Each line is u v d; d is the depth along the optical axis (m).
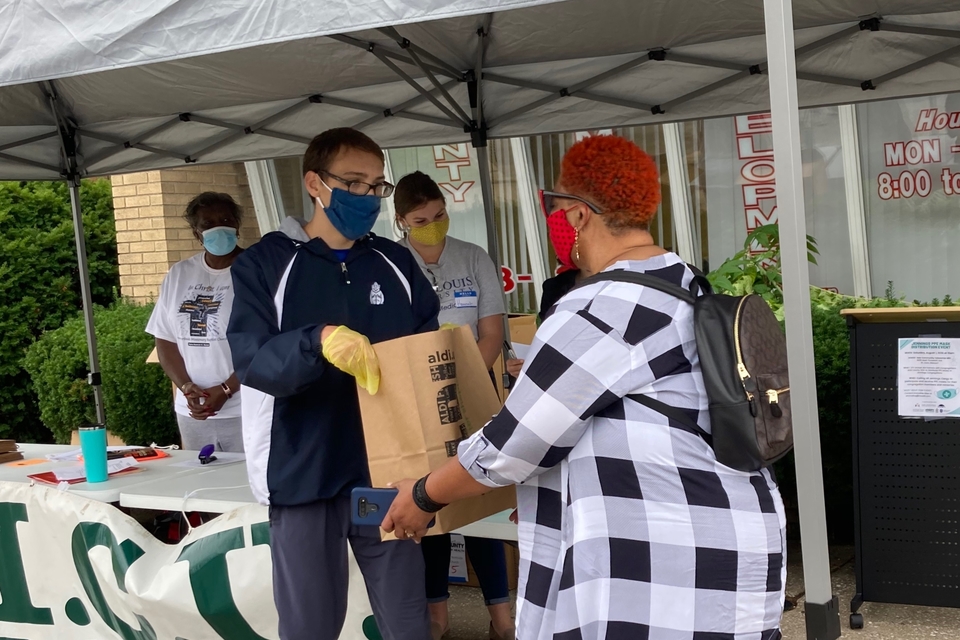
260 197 8.08
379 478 2.09
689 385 1.69
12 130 4.91
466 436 2.16
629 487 1.67
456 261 3.87
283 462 2.28
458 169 7.31
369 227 2.34
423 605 2.39
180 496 2.98
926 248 5.93
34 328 7.97
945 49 3.65
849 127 5.99
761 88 4.12
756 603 1.66
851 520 4.51
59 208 8.49
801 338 1.84
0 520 3.23
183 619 2.76
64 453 3.93
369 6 1.98
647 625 1.64
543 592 1.78
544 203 1.88
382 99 4.54
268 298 2.30
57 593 3.14
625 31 3.74
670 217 6.66
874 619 3.69
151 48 2.18
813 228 6.25
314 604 2.31
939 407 3.46
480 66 4.00
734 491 1.67
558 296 3.15
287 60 4.00
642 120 4.39
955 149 5.75
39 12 2.26
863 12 3.51
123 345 6.32
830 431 4.21
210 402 3.78
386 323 2.42
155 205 7.70
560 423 1.67
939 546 3.48
